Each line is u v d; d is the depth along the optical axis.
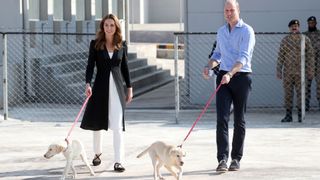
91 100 10.38
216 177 9.83
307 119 15.67
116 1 25.48
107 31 10.23
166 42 34.59
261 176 9.88
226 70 10.00
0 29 18.31
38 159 11.36
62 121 15.60
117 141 10.37
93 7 23.36
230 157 11.15
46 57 19.14
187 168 10.47
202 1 17.52
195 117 16.20
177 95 15.17
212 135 13.57
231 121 15.15
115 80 10.29
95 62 10.43
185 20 17.66
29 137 13.48
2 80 17.28
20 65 18.22
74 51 21.41
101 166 10.77
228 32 9.98
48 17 20.22
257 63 17.58
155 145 9.52
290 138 13.12
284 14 17.41
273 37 17.47
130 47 25.02
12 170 10.57
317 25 17.34
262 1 17.44
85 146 12.46
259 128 14.41
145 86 22.61
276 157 11.27
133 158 11.36
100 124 10.34
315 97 17.19
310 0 17.30
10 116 16.25
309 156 11.34
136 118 16.12
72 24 21.47
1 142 12.93
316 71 16.41
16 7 18.41
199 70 17.67
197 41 17.59
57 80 18.59
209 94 17.67
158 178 9.73
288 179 9.70
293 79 15.23
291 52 15.16
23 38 18.42
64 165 10.90
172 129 14.41
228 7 9.90
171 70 27.67
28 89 18.47
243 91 9.91
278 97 17.55
